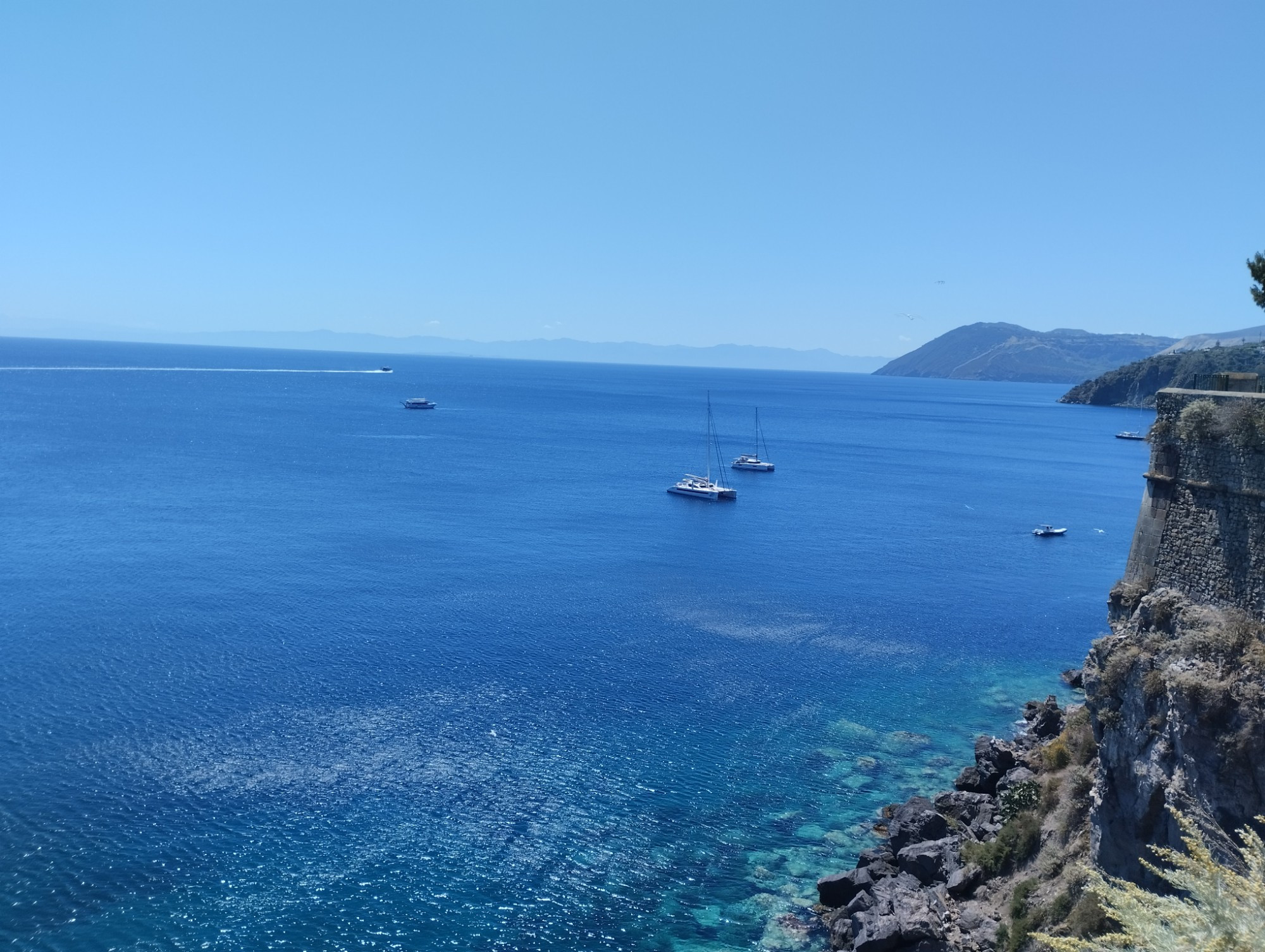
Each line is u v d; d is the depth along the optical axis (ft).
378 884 128.77
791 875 136.15
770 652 232.32
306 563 302.45
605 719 186.09
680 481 542.16
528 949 118.11
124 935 116.06
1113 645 102.06
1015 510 480.64
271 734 171.12
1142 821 90.27
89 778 151.94
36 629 223.71
